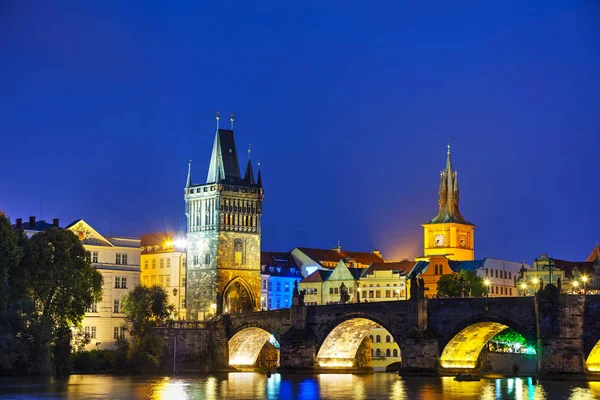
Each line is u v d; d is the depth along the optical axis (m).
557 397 168.25
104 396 172.00
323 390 185.88
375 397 172.12
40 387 186.88
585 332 198.62
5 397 168.88
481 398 168.25
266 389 188.88
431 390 183.50
